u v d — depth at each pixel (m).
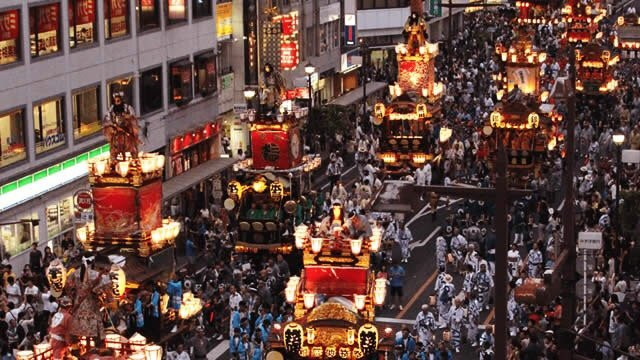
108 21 82.00
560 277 42.25
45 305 56.59
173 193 81.56
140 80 85.94
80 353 43.12
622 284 60.41
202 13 95.38
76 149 77.12
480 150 85.62
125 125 58.25
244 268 65.56
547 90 102.69
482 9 169.75
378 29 139.62
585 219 72.75
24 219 67.88
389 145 87.75
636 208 69.25
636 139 91.56
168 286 54.84
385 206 34.88
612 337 52.03
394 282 66.81
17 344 53.94
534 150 82.81
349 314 45.91
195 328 58.59
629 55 136.38
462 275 72.19
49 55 74.69
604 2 179.62
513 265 65.56
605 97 111.75
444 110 111.94
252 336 59.28
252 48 103.00
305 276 48.44
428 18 149.50
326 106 104.81
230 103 103.00
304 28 116.69
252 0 102.44
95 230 58.09
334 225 48.81
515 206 75.88
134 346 43.00
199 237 74.81
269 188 71.31
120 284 46.47
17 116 71.44
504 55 96.75
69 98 76.56
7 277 59.09
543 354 50.75
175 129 90.38
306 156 76.12
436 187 34.06
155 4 88.25
